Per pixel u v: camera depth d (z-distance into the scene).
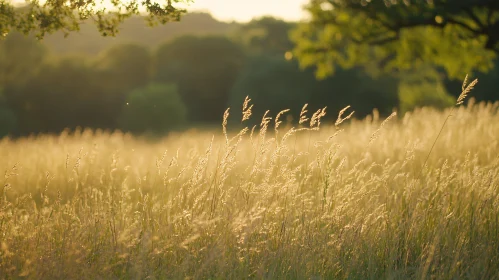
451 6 16.97
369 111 57.91
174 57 83.62
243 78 66.62
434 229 4.88
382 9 18.11
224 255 4.49
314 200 5.55
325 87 60.56
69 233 4.73
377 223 5.05
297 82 62.81
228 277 4.34
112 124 74.62
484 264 4.52
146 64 81.00
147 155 12.04
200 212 5.07
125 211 5.38
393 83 56.72
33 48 69.25
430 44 20.31
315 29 21.83
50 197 7.06
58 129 72.25
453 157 7.54
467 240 4.78
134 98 67.88
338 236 4.80
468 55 20.58
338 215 5.04
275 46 88.25
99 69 75.62
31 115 71.12
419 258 4.78
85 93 72.88
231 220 4.77
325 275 4.56
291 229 4.87
